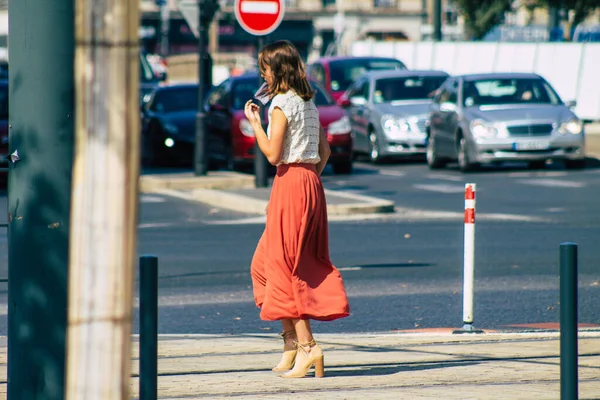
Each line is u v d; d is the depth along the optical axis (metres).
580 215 27.66
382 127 43.44
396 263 20.64
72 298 4.05
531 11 86.56
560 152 38.53
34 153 6.36
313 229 10.55
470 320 14.18
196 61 85.25
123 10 3.98
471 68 63.53
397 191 33.88
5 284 18.75
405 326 15.08
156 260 6.32
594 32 79.69
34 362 6.46
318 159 10.61
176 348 12.84
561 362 6.87
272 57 10.43
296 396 10.00
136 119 4.02
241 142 38.59
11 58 6.38
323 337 13.70
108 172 3.98
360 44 69.25
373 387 10.45
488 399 9.80
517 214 28.03
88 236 4.00
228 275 19.48
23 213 6.39
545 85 40.59
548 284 18.28
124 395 4.08
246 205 29.64
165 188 34.31
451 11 126.62
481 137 38.47
